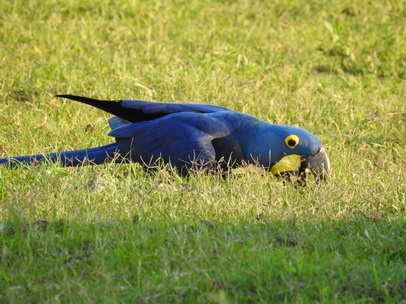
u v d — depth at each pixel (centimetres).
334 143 1464
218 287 783
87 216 965
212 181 1160
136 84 1714
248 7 2436
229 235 927
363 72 1995
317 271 825
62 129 1441
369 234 953
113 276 808
